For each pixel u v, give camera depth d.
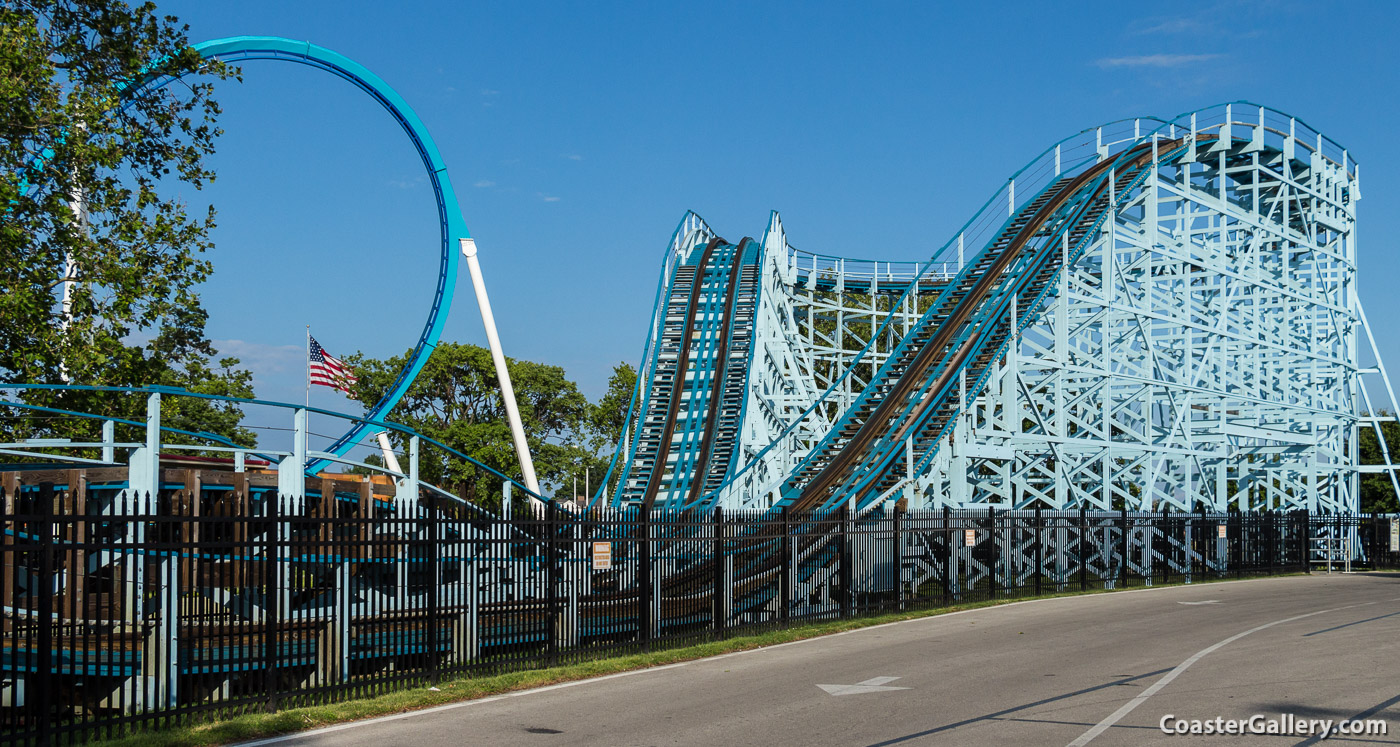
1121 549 37.41
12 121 26.20
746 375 48.97
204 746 11.80
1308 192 57.03
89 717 14.44
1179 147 51.69
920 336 47.66
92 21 28.30
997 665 17.45
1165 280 60.38
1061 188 54.19
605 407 90.94
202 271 30.34
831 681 16.17
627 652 19.16
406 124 45.75
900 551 27.55
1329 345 59.91
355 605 15.13
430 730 12.72
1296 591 33.25
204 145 30.41
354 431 43.44
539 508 18.39
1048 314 48.00
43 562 11.27
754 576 22.64
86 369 28.58
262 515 13.70
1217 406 55.88
